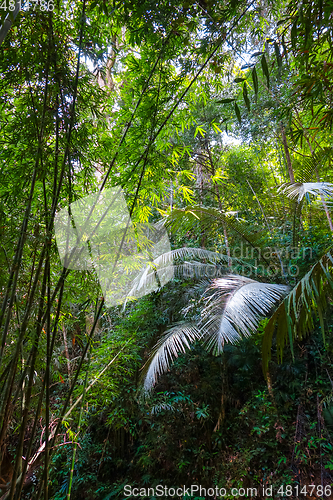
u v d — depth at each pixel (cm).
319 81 109
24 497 234
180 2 129
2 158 133
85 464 357
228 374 352
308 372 296
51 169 135
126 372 345
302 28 104
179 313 356
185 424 332
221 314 241
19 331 116
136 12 133
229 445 313
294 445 266
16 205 122
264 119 352
